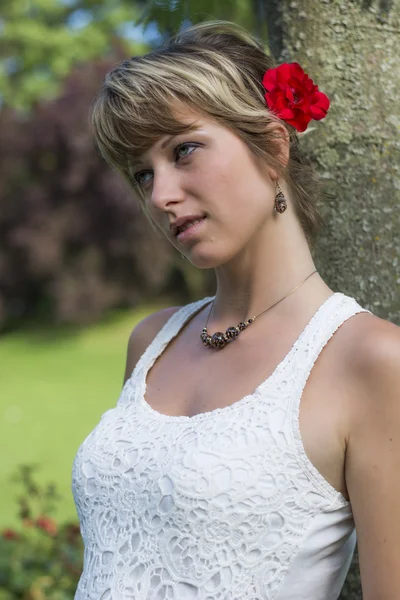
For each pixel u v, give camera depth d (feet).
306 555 3.99
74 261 48.83
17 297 50.11
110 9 55.06
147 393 4.83
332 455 3.93
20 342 46.24
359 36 5.23
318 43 5.27
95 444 4.56
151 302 50.49
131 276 49.39
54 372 36.88
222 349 4.63
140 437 4.39
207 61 4.33
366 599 3.85
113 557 4.22
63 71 54.54
